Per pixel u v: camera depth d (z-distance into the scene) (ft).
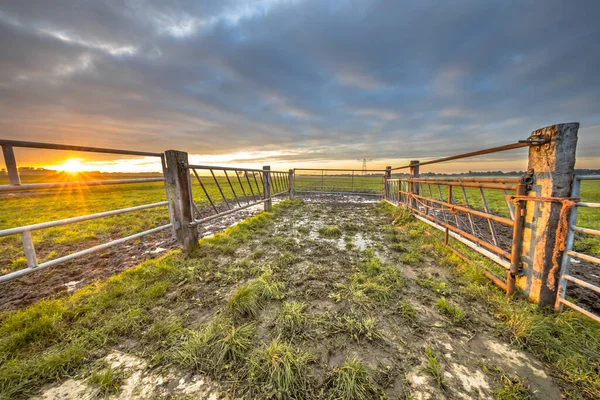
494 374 4.13
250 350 4.71
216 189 49.16
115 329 5.29
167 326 5.39
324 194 39.75
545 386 3.88
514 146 6.32
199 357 4.51
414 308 6.23
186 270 8.38
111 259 10.11
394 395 3.76
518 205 6.23
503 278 7.39
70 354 4.47
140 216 19.94
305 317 5.77
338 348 4.79
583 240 12.00
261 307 6.30
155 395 3.81
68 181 6.48
